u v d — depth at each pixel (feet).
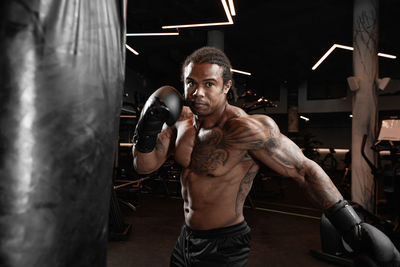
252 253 9.18
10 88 1.11
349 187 20.34
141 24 16.75
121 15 1.75
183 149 3.46
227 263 3.12
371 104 15.47
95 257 1.51
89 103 1.43
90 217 1.46
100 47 1.52
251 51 32.35
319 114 46.88
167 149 3.72
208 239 3.18
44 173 1.21
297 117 45.37
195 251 3.23
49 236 1.25
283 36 27.50
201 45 28.25
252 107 17.57
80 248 1.41
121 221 10.64
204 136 3.30
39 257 1.21
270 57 34.50
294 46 30.07
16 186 1.13
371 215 8.49
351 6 20.40
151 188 20.79
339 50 31.01
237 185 3.24
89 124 1.43
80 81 1.37
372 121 15.43
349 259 8.09
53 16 1.24
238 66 37.47
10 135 1.12
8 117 1.11
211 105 3.01
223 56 3.11
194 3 18.66
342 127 47.91
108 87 1.58
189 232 3.35
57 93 1.25
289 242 10.23
